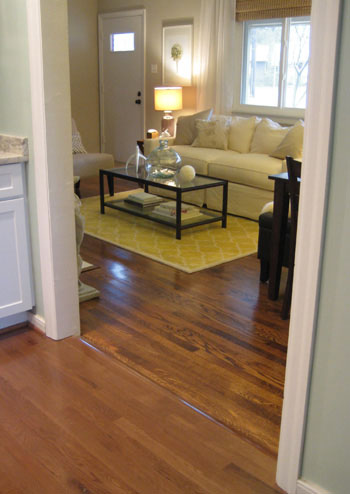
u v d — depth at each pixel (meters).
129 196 5.04
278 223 3.07
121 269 3.72
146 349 2.62
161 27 7.06
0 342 2.65
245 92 6.50
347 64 1.34
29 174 2.55
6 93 2.55
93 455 1.86
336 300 1.49
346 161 1.39
